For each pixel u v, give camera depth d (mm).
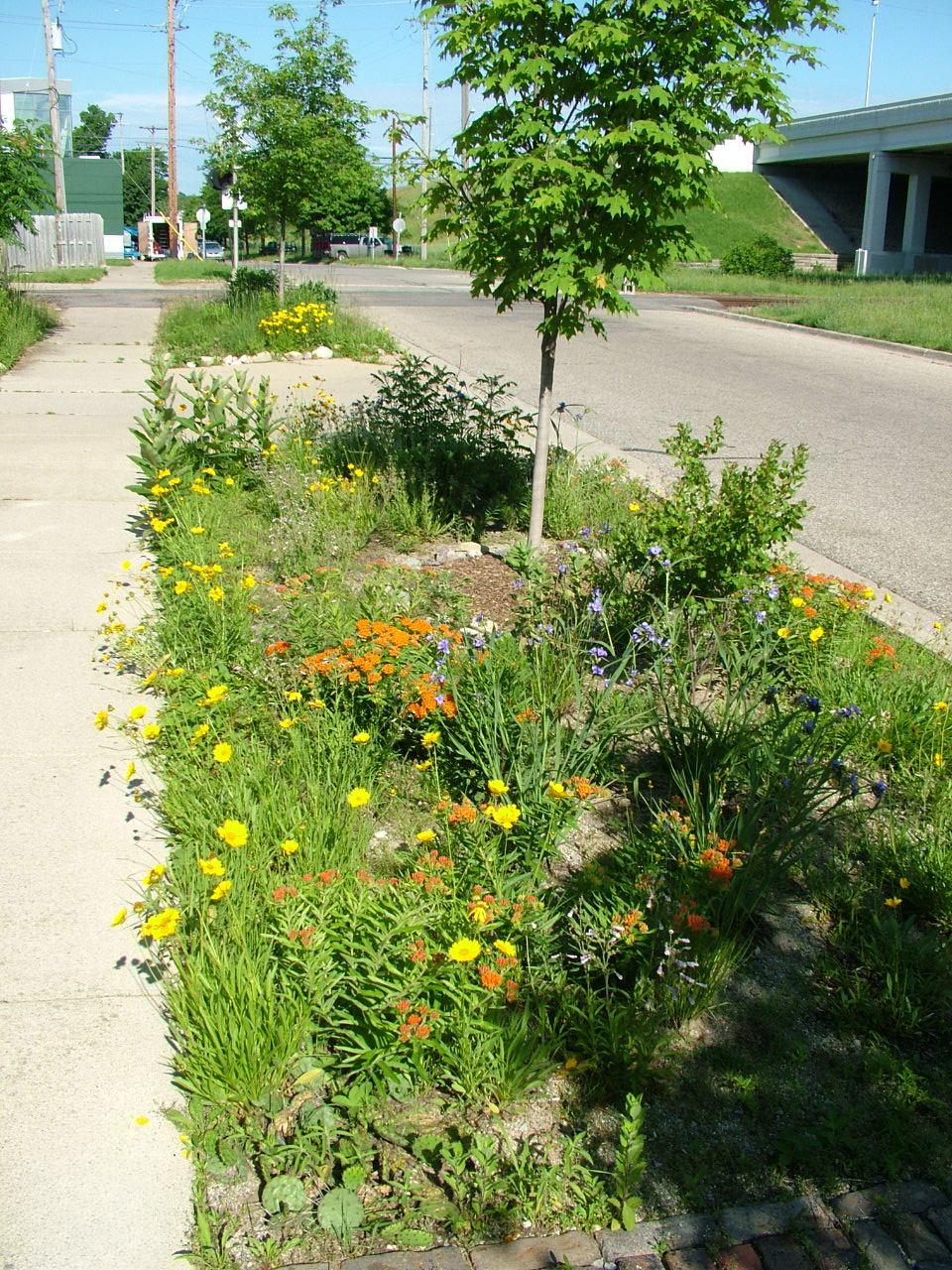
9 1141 2631
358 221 67562
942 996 3281
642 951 3213
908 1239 2521
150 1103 2760
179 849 3557
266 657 4605
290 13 19125
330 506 7141
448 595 5543
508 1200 2570
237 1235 2455
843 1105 2885
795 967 3393
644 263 6086
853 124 52594
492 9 5547
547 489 7820
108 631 5090
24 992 3109
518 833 3674
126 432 10469
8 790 4113
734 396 14320
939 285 33625
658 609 5277
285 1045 2799
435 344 19031
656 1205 2590
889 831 4023
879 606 6176
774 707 4410
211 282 34469
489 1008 2910
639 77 5719
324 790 3873
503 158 5711
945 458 10711
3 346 15484
